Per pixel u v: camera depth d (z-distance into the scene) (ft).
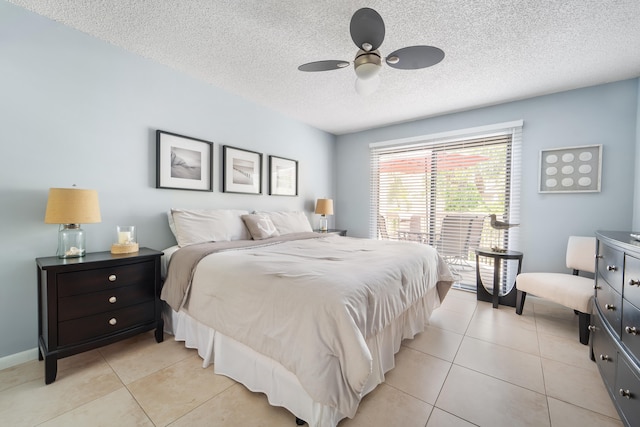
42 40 5.79
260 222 9.02
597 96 8.41
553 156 9.07
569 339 6.86
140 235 7.43
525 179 9.59
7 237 5.49
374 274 4.95
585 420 4.23
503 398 4.71
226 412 4.32
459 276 11.09
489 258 10.26
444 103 10.10
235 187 9.75
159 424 4.06
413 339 6.86
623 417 3.93
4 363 5.44
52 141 5.96
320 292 4.00
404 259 6.25
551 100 9.11
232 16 5.65
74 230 5.84
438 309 8.93
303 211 12.92
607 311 4.95
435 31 5.95
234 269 5.24
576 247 8.23
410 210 12.44
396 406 4.50
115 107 6.89
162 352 6.10
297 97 9.86
